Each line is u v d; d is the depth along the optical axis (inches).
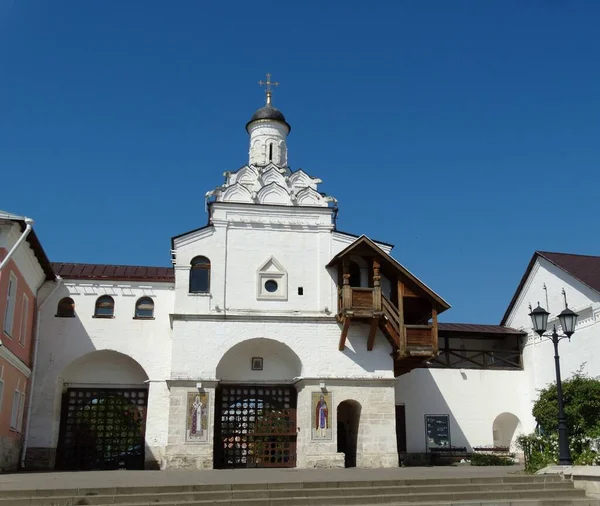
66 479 682.2
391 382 1015.6
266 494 592.4
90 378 1044.5
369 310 989.2
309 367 1004.6
